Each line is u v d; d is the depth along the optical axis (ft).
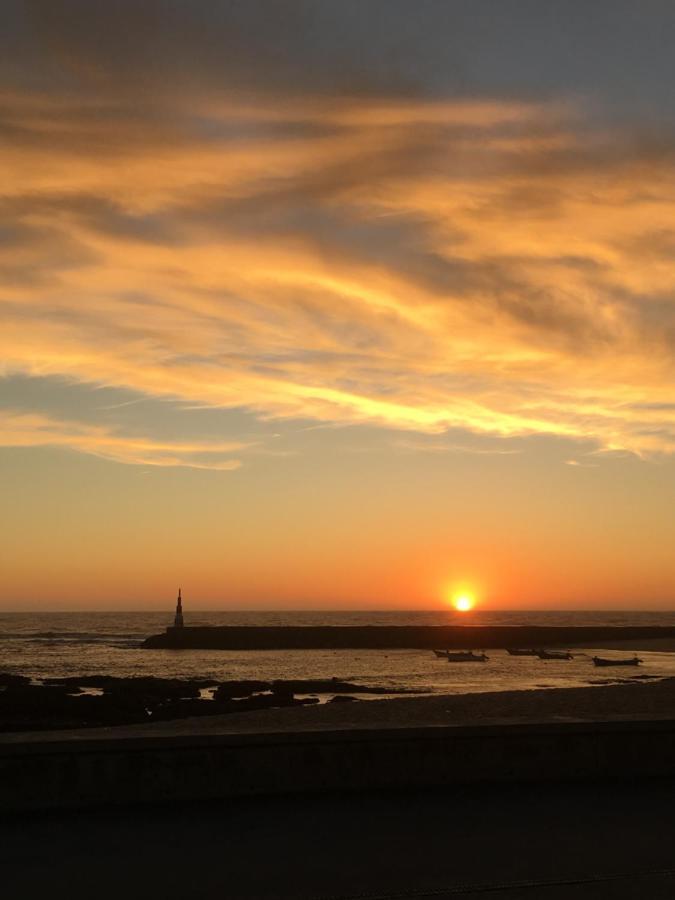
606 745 29.66
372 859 20.51
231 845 21.57
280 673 262.06
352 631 454.81
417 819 24.14
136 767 25.55
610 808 25.55
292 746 26.94
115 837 22.18
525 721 29.81
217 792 26.07
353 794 26.84
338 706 84.02
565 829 23.24
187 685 190.39
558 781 28.84
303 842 21.86
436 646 458.50
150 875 19.26
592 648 447.83
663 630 518.78
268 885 18.70
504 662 330.13
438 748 28.19
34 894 18.04
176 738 25.96
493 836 22.52
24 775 24.59
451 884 18.85
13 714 138.82
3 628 652.07
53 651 383.45
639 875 19.53
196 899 17.81
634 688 89.76
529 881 19.08
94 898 17.83
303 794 26.71
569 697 83.41
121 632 588.91
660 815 24.77
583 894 18.29
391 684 210.18
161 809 24.93
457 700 84.28
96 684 203.72
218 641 429.79
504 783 28.50
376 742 27.68
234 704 150.20
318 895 18.11
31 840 21.90
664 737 30.19
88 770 25.14
